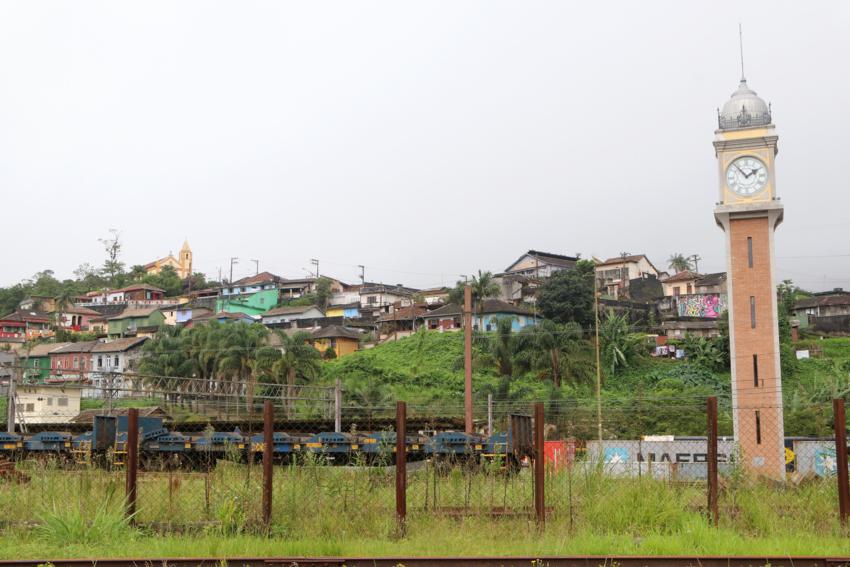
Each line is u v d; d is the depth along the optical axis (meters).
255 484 12.30
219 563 9.48
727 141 34.91
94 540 10.65
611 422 49.41
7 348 88.69
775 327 33.53
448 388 62.59
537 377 60.81
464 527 11.32
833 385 54.47
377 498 12.45
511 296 86.50
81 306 108.44
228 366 55.44
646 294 89.31
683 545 10.27
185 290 121.88
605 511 11.75
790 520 11.68
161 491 12.60
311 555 10.04
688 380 63.62
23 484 14.00
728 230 34.81
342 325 89.19
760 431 32.41
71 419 44.31
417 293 102.56
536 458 11.53
